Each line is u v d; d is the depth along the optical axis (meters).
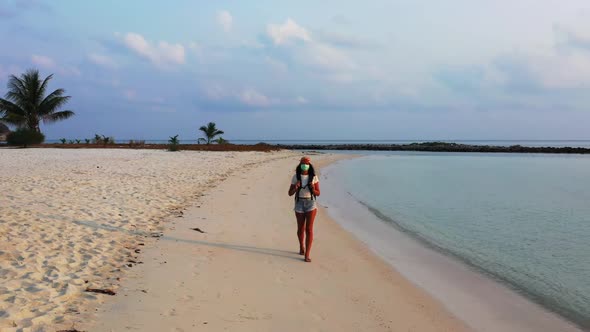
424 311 5.30
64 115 42.41
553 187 20.08
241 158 30.11
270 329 4.41
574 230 10.46
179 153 32.66
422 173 27.59
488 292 6.12
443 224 11.09
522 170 31.53
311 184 7.06
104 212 9.23
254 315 4.73
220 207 11.15
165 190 13.19
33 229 7.32
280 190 15.05
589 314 5.41
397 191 17.89
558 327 5.01
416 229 10.40
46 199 10.20
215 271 6.15
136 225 8.48
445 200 15.42
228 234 8.41
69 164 20.33
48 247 6.48
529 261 7.75
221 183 15.91
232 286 5.60
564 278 6.81
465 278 6.73
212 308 4.84
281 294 5.45
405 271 6.93
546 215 12.60
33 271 5.46
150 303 4.85
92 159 24.05
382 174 26.31
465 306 5.57
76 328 4.09
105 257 6.36
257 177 18.78
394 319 4.97
